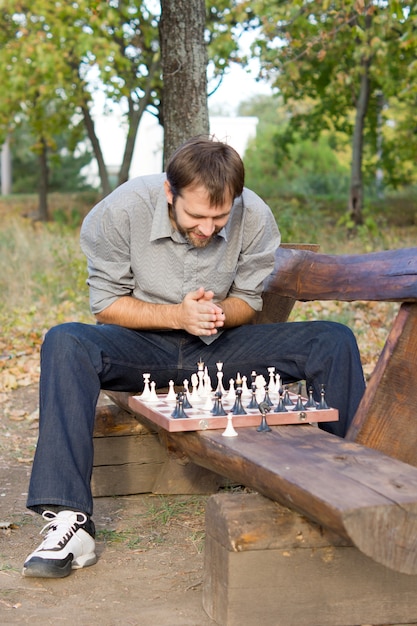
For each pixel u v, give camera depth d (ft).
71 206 66.23
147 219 10.97
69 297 29.27
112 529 11.53
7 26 46.06
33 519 12.07
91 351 10.21
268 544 8.07
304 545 8.15
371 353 21.09
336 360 10.46
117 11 38.70
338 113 52.90
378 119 55.52
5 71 46.24
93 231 11.20
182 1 19.62
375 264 10.08
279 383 10.53
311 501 7.19
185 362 11.23
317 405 9.68
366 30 29.94
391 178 56.13
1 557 10.52
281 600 8.16
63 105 53.21
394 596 8.36
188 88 19.85
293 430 9.21
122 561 10.37
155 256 11.06
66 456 9.68
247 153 75.31
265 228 11.48
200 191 9.72
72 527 9.74
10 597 9.23
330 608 8.25
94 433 12.72
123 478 12.93
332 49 38.42
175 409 9.30
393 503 6.93
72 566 10.01
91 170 97.30
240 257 11.48
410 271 9.27
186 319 10.46
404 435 9.36
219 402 9.43
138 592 9.41
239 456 8.27
